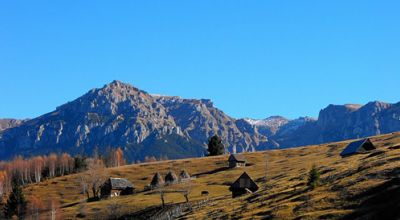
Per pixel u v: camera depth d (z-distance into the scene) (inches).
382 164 4008.4
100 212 6117.1
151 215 5477.4
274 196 4109.3
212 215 4067.4
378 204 2970.0
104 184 7495.1
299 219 3075.8
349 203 3159.5
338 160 6136.8
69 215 6230.3
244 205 4136.3
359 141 6427.2
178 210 5132.9
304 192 3858.3
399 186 3093.0
